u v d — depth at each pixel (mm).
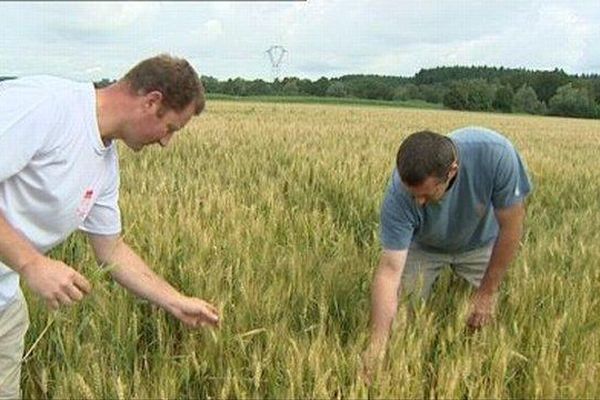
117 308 3449
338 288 4031
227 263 4250
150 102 2564
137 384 2832
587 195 8531
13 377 3135
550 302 3920
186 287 3908
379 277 3537
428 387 3117
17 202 2645
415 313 3629
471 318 3863
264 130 15383
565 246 5180
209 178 7812
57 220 2754
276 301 3633
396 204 3469
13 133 2443
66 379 2912
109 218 3115
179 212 5152
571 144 19656
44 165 2568
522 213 3717
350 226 6387
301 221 5539
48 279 2535
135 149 2764
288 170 8508
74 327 3371
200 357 3238
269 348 3164
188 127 15344
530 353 3338
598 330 3572
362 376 2939
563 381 3029
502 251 3795
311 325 3553
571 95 70625
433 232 3854
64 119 2555
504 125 34125
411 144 3088
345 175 7883
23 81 2600
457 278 4637
